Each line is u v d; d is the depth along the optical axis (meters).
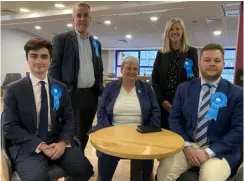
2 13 6.67
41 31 9.12
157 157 1.34
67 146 1.80
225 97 1.72
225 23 6.88
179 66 2.40
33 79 1.75
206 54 1.75
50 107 1.79
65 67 2.31
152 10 5.53
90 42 2.45
